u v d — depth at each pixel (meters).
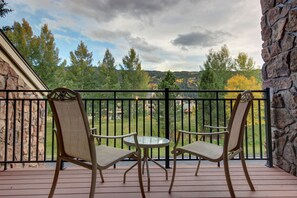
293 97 2.43
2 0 6.50
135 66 11.86
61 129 1.76
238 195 1.90
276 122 2.76
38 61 10.67
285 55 2.56
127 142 2.16
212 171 2.58
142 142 2.15
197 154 1.90
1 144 3.21
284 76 2.59
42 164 5.00
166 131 2.74
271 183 2.19
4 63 3.37
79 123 1.60
